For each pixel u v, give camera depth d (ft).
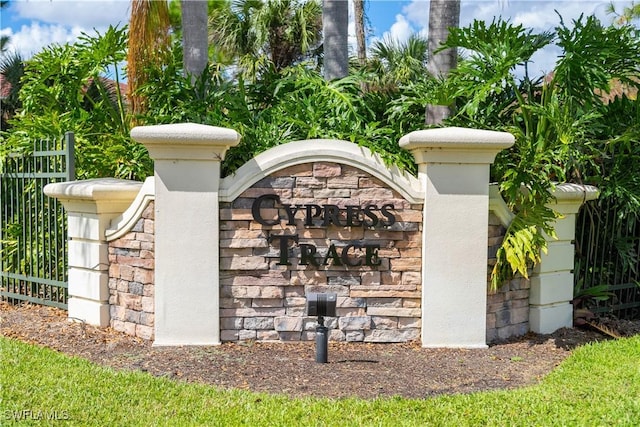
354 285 19.29
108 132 28.58
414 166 21.42
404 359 17.85
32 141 25.72
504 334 20.39
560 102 21.74
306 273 19.22
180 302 18.80
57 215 23.94
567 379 15.97
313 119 22.58
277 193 19.01
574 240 22.21
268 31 61.46
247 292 19.12
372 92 27.40
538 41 21.66
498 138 18.54
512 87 21.93
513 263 18.99
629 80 23.41
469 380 16.08
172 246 18.71
